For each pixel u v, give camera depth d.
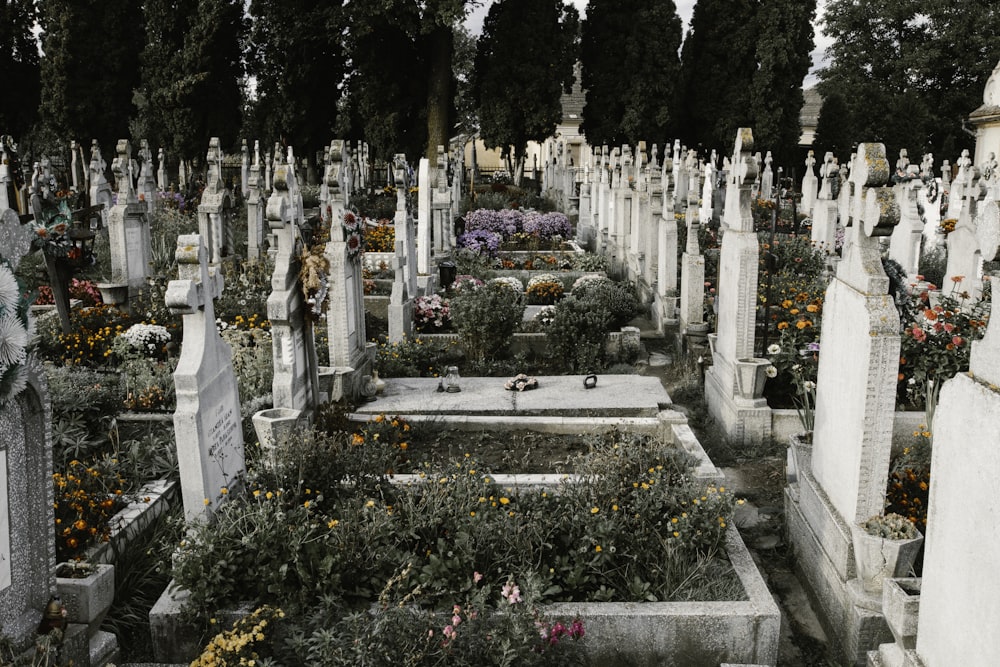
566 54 36.91
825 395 5.89
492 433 7.97
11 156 16.94
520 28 35.78
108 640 4.70
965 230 12.06
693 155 27.05
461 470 6.09
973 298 11.32
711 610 4.95
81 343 10.58
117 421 8.43
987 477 3.55
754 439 8.44
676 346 12.20
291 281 7.50
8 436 4.02
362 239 9.41
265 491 5.72
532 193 33.00
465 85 56.22
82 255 11.26
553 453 7.51
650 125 38.75
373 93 36.22
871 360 5.05
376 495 6.05
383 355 10.55
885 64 47.75
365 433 7.29
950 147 43.03
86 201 19.17
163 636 4.93
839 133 40.50
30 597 4.26
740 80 39.81
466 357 11.17
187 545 5.10
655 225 14.55
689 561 5.50
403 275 11.80
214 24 34.94
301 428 6.91
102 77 36.38
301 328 7.75
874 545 4.95
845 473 5.45
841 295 5.61
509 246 21.28
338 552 5.04
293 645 4.51
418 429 7.93
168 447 7.13
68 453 7.41
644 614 4.90
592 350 10.78
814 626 5.64
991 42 44.47
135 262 14.50
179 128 36.12
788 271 15.06
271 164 30.92
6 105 39.44
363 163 37.00
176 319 11.77
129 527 5.84
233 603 4.93
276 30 35.31
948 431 3.90
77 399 8.12
